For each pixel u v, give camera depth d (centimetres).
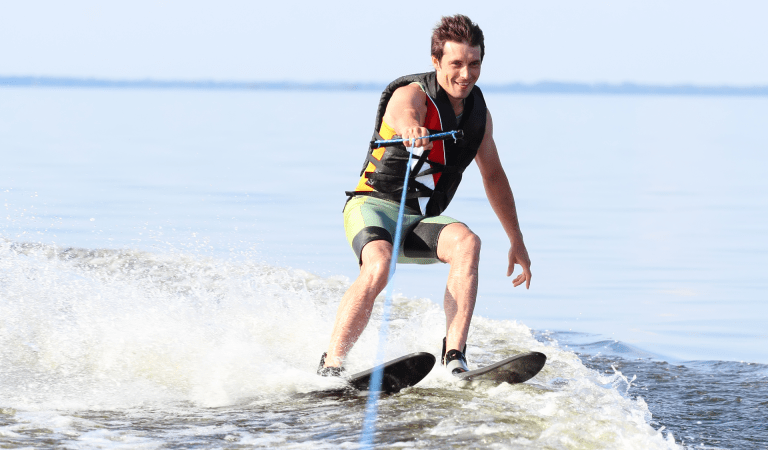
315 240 3161
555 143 9281
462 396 1229
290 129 10919
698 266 2912
